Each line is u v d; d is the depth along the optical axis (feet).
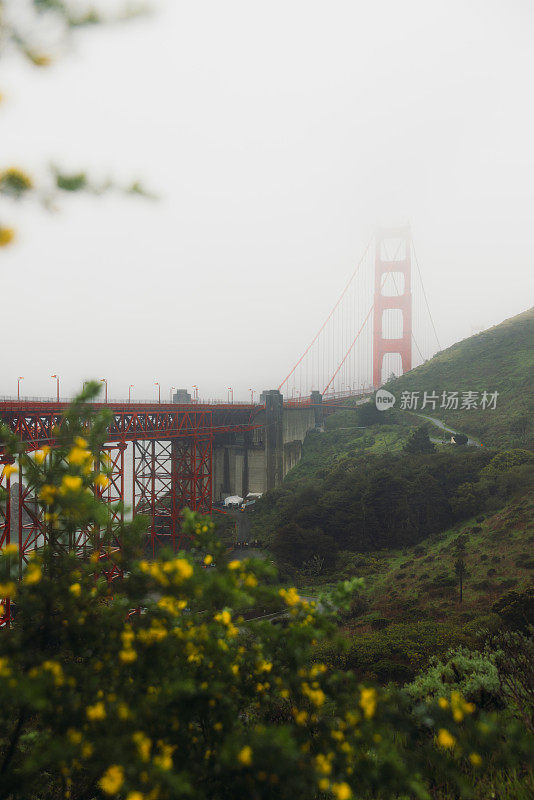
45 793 8.27
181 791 5.22
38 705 5.23
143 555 7.74
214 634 7.52
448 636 60.18
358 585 7.81
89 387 7.52
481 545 123.34
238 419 252.83
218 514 203.00
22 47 4.28
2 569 7.11
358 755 6.27
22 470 7.08
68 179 4.51
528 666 14.35
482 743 6.24
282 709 9.19
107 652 6.93
